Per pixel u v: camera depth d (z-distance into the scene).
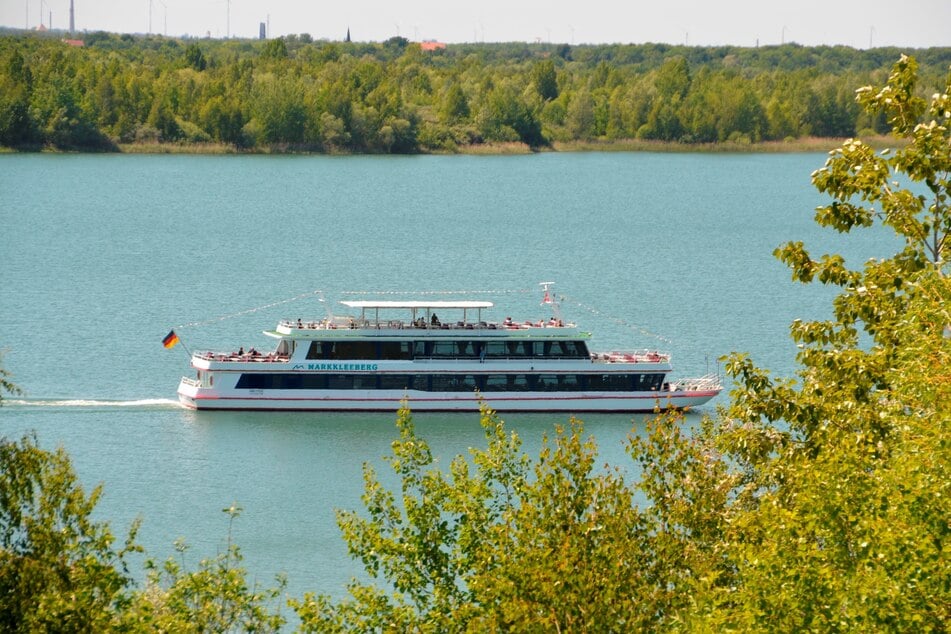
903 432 107.00
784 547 102.06
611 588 107.81
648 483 123.69
